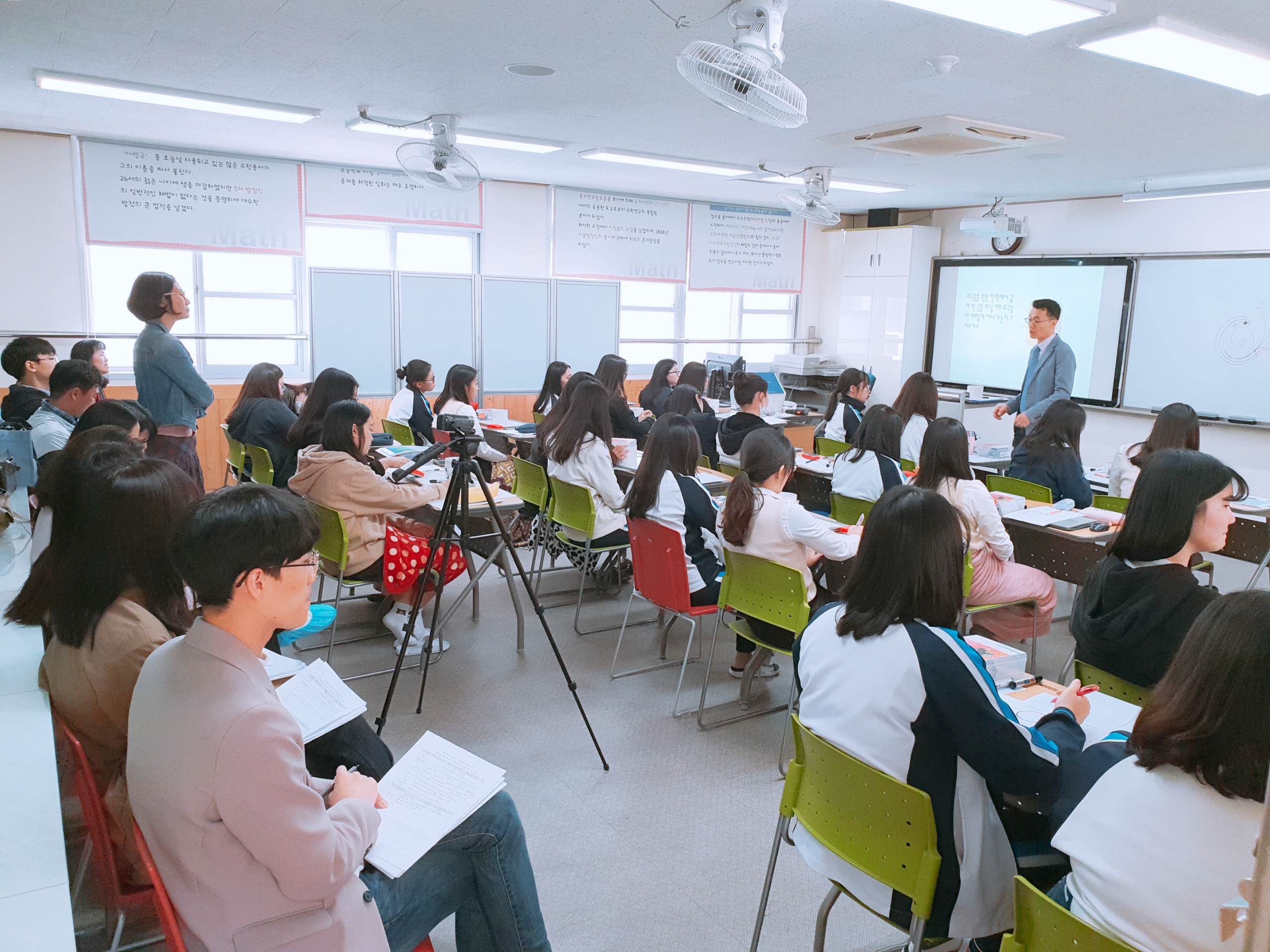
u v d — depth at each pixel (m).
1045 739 1.48
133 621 1.50
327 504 3.34
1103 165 5.99
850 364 9.59
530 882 1.66
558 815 2.57
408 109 4.71
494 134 5.36
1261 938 0.54
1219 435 7.15
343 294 6.86
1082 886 1.15
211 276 6.55
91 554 1.49
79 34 3.46
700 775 2.81
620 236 8.24
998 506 3.68
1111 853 1.10
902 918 1.53
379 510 3.40
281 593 1.22
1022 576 3.34
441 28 3.29
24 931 1.09
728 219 8.92
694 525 3.28
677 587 3.12
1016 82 3.81
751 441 3.01
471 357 7.49
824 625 1.68
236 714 1.15
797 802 1.76
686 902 2.20
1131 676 1.92
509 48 3.54
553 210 7.83
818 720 1.63
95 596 1.50
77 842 1.64
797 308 9.73
